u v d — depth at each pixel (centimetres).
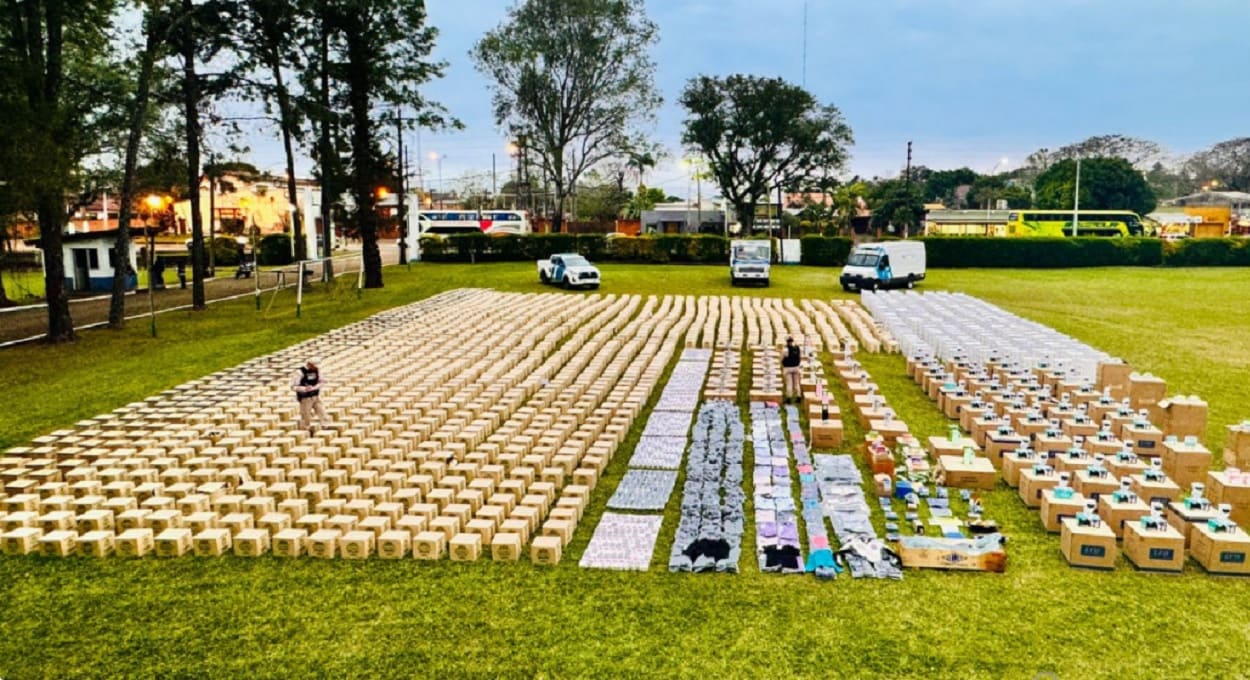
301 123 3441
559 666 789
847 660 791
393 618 886
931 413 1694
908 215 7762
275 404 1712
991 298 3659
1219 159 13212
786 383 1772
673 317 2800
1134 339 2553
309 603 924
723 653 805
